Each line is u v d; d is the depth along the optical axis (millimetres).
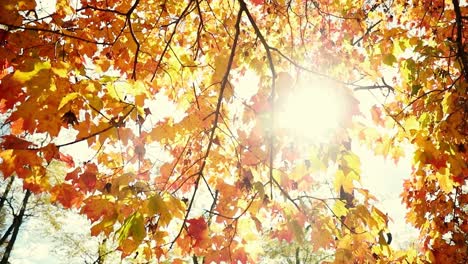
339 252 2490
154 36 3373
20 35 2244
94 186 2668
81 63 2711
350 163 2572
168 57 3162
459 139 3232
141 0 3334
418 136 3252
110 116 2699
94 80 2283
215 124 2797
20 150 2174
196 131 3641
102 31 2967
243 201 3121
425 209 4340
